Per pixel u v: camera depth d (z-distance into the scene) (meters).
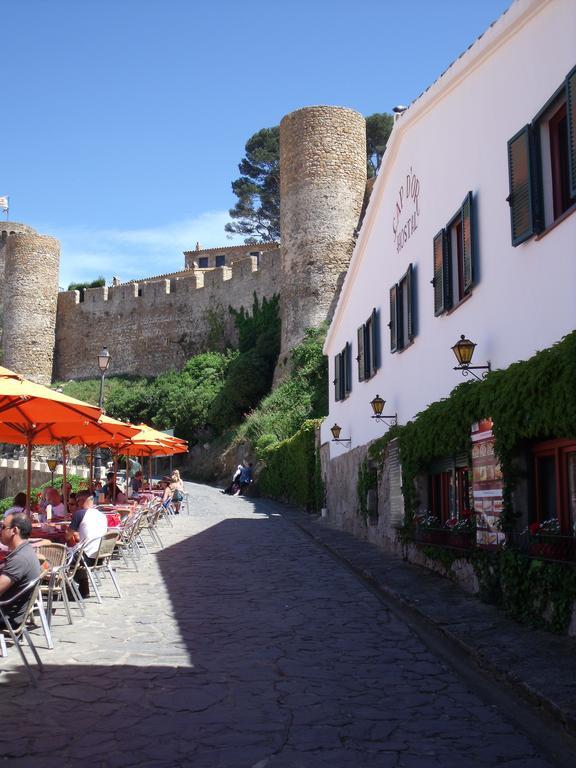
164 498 21.47
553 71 8.39
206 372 54.19
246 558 14.34
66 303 69.94
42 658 6.86
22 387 9.18
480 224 10.44
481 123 10.46
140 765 4.42
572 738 4.96
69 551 9.09
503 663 6.41
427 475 12.88
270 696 5.81
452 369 11.59
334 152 46.97
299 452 28.69
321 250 46.25
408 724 5.21
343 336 22.28
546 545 7.62
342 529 20.50
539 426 7.73
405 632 8.15
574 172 7.63
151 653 7.09
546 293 8.38
